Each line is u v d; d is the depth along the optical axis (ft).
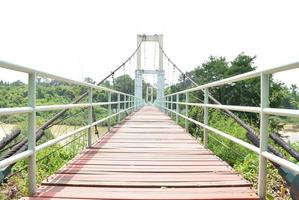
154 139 20.57
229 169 12.34
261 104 8.72
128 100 44.16
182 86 54.95
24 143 9.82
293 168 6.88
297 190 7.16
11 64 7.08
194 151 16.25
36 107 8.86
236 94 66.90
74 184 9.92
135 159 14.06
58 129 15.71
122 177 10.93
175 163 13.35
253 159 18.08
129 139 20.47
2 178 7.67
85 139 17.43
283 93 55.21
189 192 9.41
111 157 14.44
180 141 19.81
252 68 98.02
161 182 10.37
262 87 8.65
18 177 14.28
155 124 31.35
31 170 8.85
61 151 19.16
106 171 11.74
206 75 107.24
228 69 99.09
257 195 9.05
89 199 8.64
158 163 13.30
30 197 8.64
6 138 9.92
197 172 11.85
